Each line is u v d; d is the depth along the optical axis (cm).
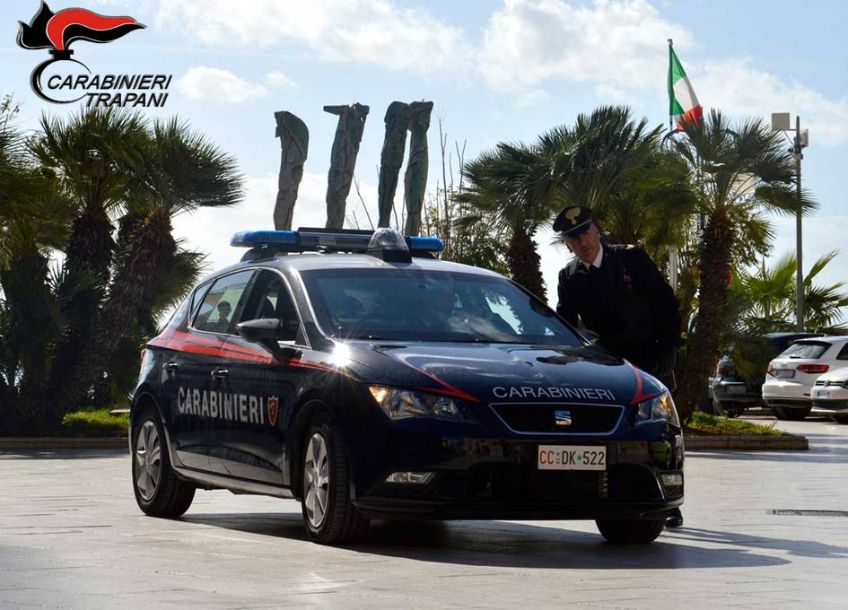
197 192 2905
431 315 1145
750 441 2791
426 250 1327
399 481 993
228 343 1209
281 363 1110
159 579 851
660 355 1222
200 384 1221
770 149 3092
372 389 1016
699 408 4203
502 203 3347
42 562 930
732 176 3092
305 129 4047
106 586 818
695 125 3150
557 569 927
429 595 799
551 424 1002
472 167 3472
